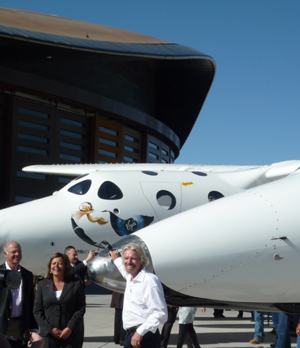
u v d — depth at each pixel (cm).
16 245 563
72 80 3834
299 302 575
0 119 3381
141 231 611
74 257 827
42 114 3597
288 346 747
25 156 3469
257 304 586
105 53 3472
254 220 570
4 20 3634
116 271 600
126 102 4328
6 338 319
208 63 4516
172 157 5253
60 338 588
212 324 1232
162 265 555
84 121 3875
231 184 1296
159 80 5072
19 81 3341
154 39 4547
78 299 608
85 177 1240
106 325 1177
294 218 564
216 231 568
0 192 3362
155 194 1208
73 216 1146
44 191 3584
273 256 552
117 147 4069
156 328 454
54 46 3225
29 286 563
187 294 570
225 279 555
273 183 644
